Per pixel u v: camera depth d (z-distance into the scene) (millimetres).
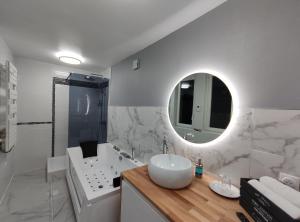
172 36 1716
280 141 959
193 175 1282
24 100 2865
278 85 973
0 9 1378
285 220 656
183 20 1498
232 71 1202
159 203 943
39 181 2613
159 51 1888
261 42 1049
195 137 1466
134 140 2307
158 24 1571
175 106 1667
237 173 1158
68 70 3279
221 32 1271
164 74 1812
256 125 1064
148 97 2053
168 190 1091
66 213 1896
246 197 911
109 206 1461
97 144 2881
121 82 2682
